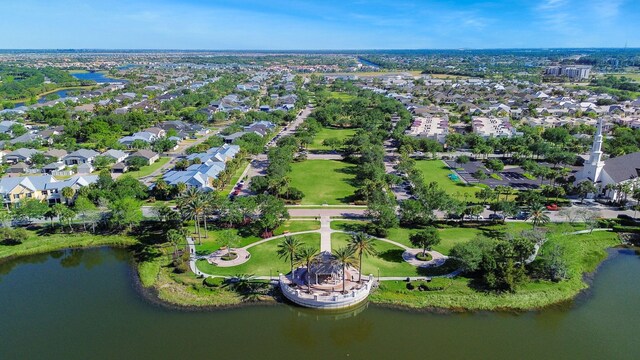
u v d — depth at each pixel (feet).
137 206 442.91
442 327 293.23
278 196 517.96
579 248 384.47
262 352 270.46
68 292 336.29
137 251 396.57
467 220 449.89
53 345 273.95
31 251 400.47
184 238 404.77
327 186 568.41
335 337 288.92
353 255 332.60
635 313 308.19
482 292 322.75
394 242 400.47
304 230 427.33
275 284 334.24
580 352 269.85
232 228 432.66
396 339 282.15
